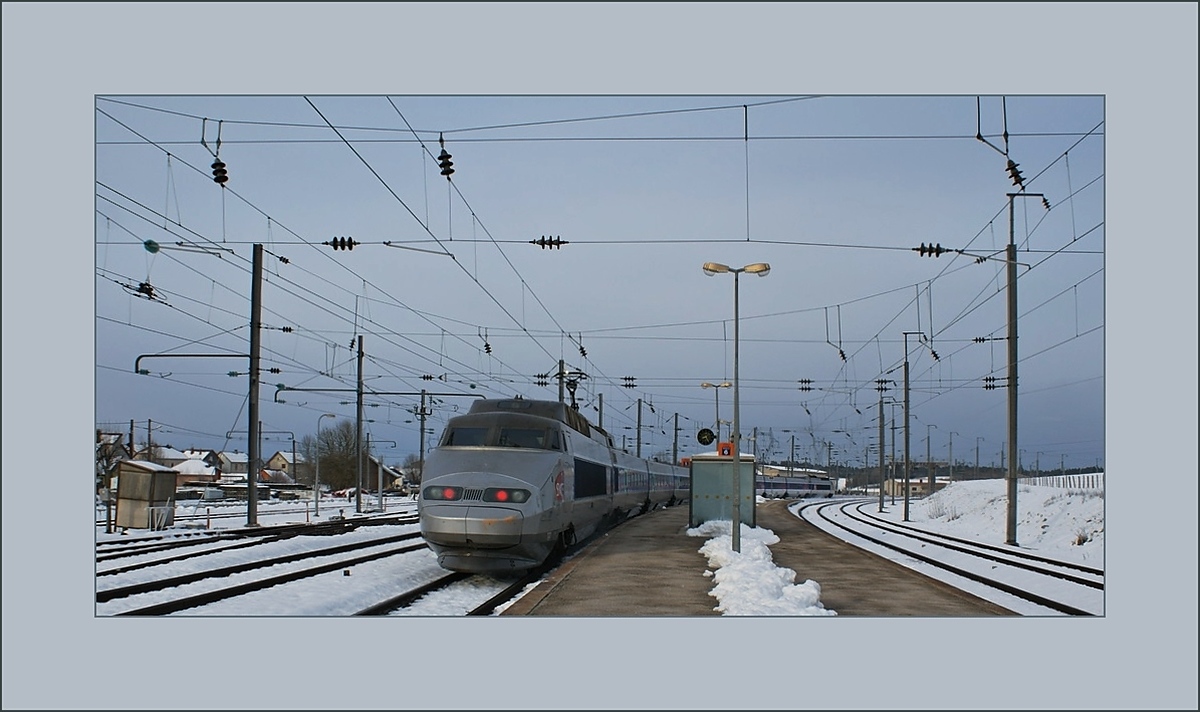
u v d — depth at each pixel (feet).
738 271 80.28
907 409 166.61
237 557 68.13
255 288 108.88
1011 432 98.68
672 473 208.54
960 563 80.18
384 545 89.30
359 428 165.27
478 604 54.03
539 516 65.00
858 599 54.95
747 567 61.00
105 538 90.17
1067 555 89.92
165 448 360.48
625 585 59.47
